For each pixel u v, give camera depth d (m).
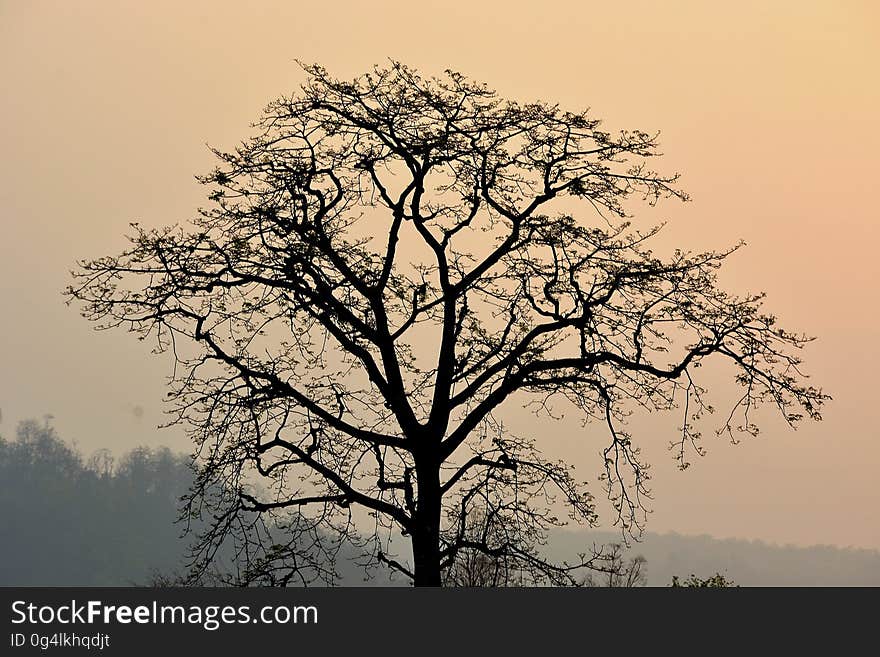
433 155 60.16
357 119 60.47
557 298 61.06
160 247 58.69
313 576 59.16
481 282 63.88
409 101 60.97
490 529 60.84
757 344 59.53
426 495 59.56
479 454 62.25
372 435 60.16
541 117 61.25
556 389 62.56
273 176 60.59
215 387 60.12
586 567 60.69
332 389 63.53
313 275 60.03
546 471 62.12
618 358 59.84
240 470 59.06
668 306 59.84
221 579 59.41
